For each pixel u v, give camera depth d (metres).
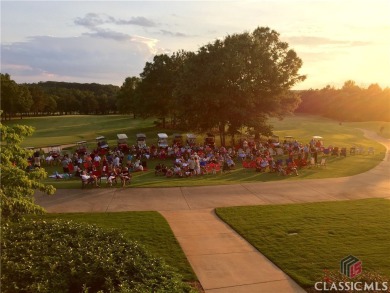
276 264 12.39
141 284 9.20
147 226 15.85
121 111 107.69
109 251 11.06
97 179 23.91
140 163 32.88
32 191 12.56
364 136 66.88
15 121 97.50
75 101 144.38
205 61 48.62
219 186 23.72
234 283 11.18
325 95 142.38
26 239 11.91
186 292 9.45
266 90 49.28
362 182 25.89
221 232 15.50
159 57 71.12
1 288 8.92
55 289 9.11
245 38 49.19
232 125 48.75
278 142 47.28
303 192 22.66
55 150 40.06
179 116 53.50
